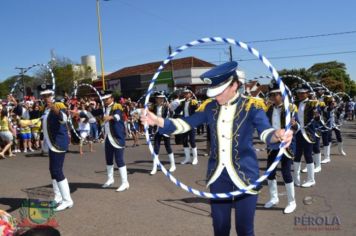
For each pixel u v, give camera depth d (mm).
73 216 5777
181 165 9859
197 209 5914
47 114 6141
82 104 14172
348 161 9633
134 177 8453
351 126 22297
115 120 7090
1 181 8594
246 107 3178
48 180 8531
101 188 7496
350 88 45375
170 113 10148
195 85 42250
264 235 4746
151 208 6043
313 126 6879
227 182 3227
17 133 13750
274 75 3340
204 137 16641
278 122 5785
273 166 3121
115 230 5133
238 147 3156
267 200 6258
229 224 3293
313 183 7031
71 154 12695
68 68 44875
